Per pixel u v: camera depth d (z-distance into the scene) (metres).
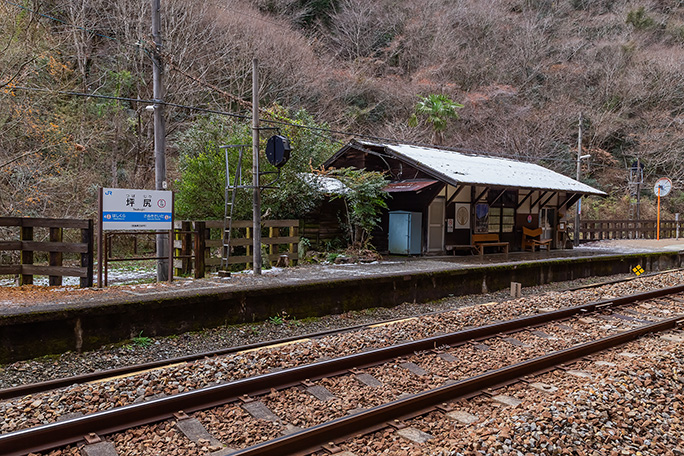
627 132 40.66
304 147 16.47
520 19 44.69
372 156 17.69
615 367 6.34
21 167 15.87
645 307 10.86
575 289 13.16
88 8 23.97
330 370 6.14
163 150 11.36
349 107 33.53
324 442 4.37
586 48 43.53
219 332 8.56
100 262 9.29
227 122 20.66
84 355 7.20
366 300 10.95
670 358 6.51
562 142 38.97
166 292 8.59
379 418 4.75
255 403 5.15
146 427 4.58
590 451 4.20
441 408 5.16
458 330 8.41
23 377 6.39
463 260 15.72
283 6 36.25
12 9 17.47
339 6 40.22
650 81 40.84
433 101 31.28
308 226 16.33
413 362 6.73
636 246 24.02
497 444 4.08
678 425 4.76
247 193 15.25
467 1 43.34
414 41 39.06
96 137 19.02
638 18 45.81
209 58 27.05
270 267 13.29
